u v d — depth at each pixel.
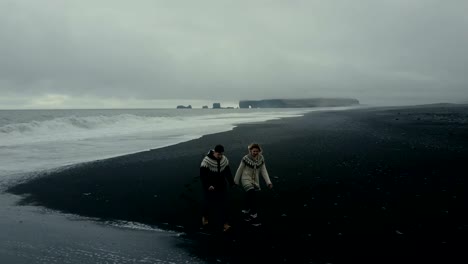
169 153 16.12
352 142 17.62
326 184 9.39
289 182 9.73
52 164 13.62
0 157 15.44
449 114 39.41
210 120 50.00
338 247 5.47
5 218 7.21
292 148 16.06
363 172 10.60
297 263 4.96
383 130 23.39
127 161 14.11
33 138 23.56
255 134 24.09
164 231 6.40
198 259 5.15
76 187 9.88
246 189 7.04
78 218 7.20
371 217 6.75
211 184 6.63
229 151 15.97
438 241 5.53
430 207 7.16
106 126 35.03
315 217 6.91
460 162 11.27
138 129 31.72
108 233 6.30
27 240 5.95
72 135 25.66
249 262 5.03
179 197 8.70
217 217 6.83
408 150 14.13
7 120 41.44
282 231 6.23
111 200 8.52
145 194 9.02
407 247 5.36
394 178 9.68
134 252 5.41
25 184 10.30
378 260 4.97
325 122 36.16
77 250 5.50
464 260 4.87
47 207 8.01
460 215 6.64
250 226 6.56
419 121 29.39
